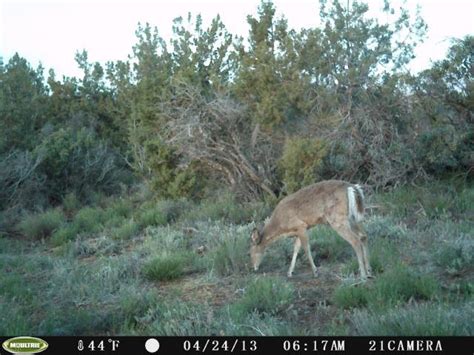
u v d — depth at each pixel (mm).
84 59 23828
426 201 11281
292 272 8859
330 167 13227
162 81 14719
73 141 18109
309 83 13539
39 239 12898
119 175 18859
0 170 15820
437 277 7719
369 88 13453
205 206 13289
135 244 11398
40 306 7703
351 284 7504
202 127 13617
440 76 13516
